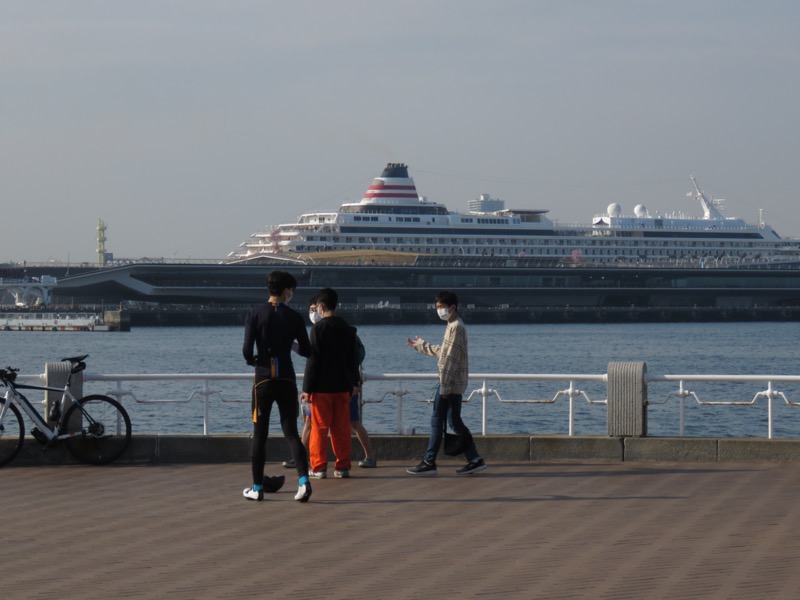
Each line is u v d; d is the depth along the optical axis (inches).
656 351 5856.3
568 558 569.9
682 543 601.9
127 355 5570.9
